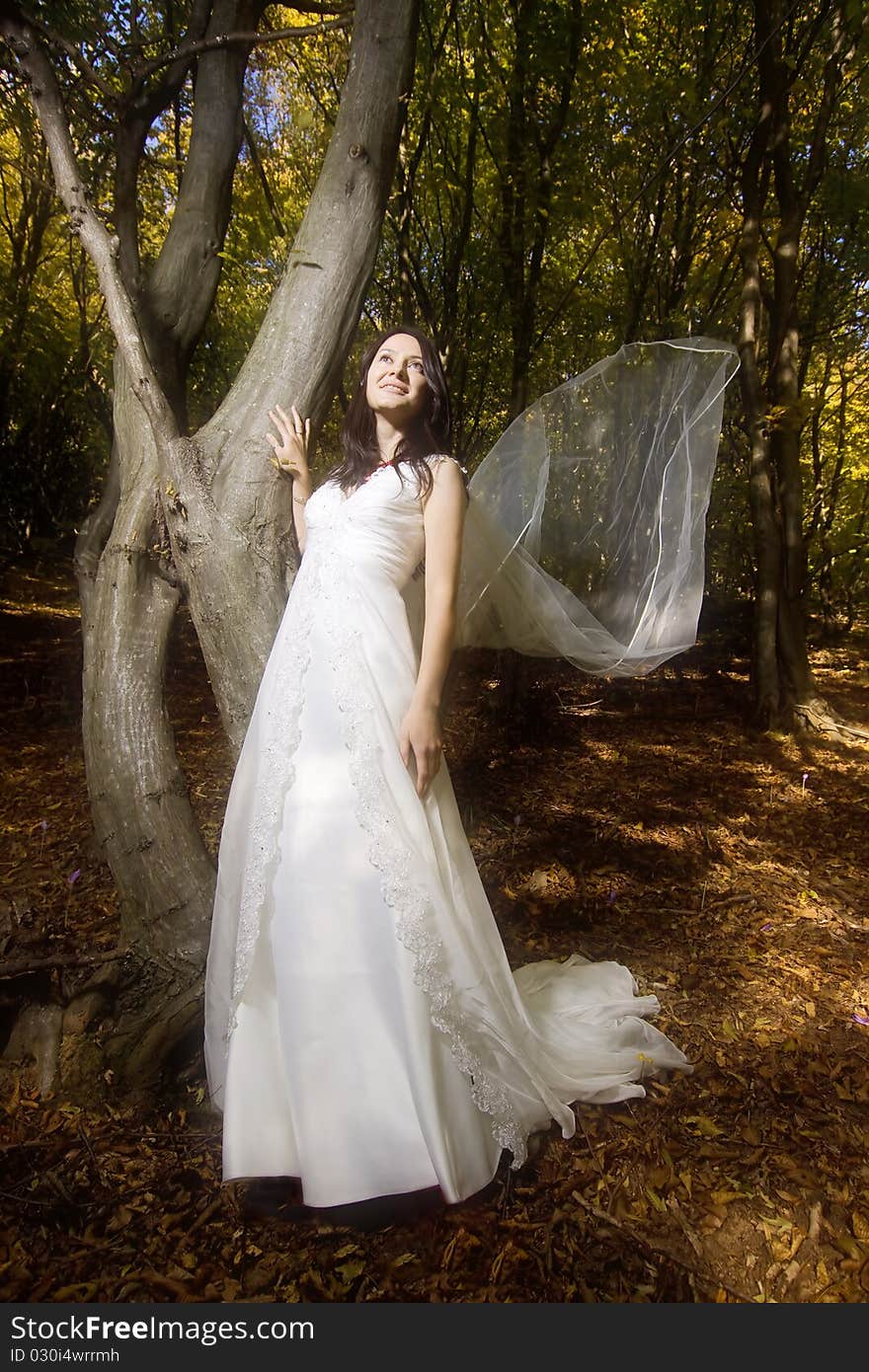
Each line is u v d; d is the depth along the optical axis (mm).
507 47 5984
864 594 13430
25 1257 1735
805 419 7504
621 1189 2008
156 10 3699
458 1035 1856
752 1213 1964
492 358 7262
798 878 4133
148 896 2229
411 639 2023
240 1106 1853
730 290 9703
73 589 12891
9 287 9461
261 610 2186
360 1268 1754
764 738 7129
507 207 6117
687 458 2434
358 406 2129
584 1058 2338
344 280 2215
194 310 2656
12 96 4578
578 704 7848
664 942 3377
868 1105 2389
